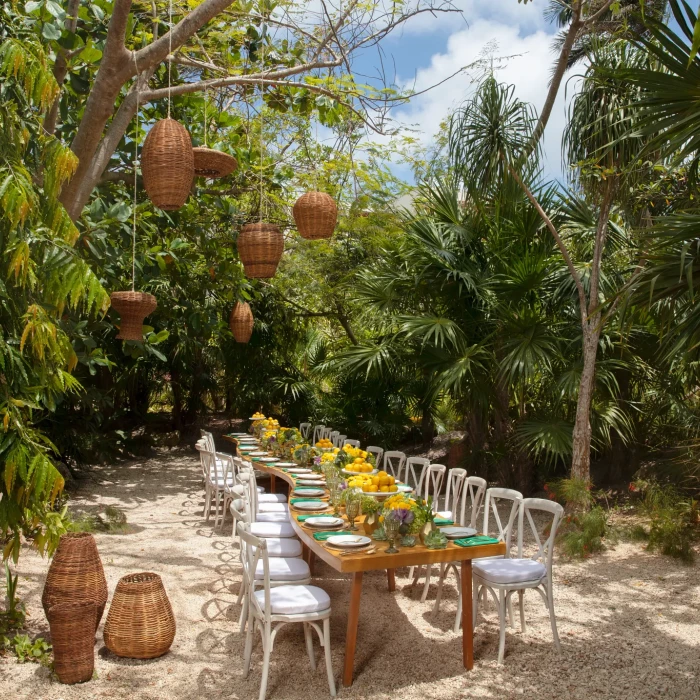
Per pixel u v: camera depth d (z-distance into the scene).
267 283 11.38
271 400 12.61
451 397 8.63
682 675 3.55
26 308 3.57
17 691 3.24
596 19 6.09
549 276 7.71
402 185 9.62
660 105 3.84
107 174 6.18
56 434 9.12
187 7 5.86
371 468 5.05
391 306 8.35
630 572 5.41
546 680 3.50
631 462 8.16
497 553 3.67
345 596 4.81
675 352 3.94
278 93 5.76
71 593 3.35
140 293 4.83
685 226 3.87
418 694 3.34
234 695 3.30
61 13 4.25
